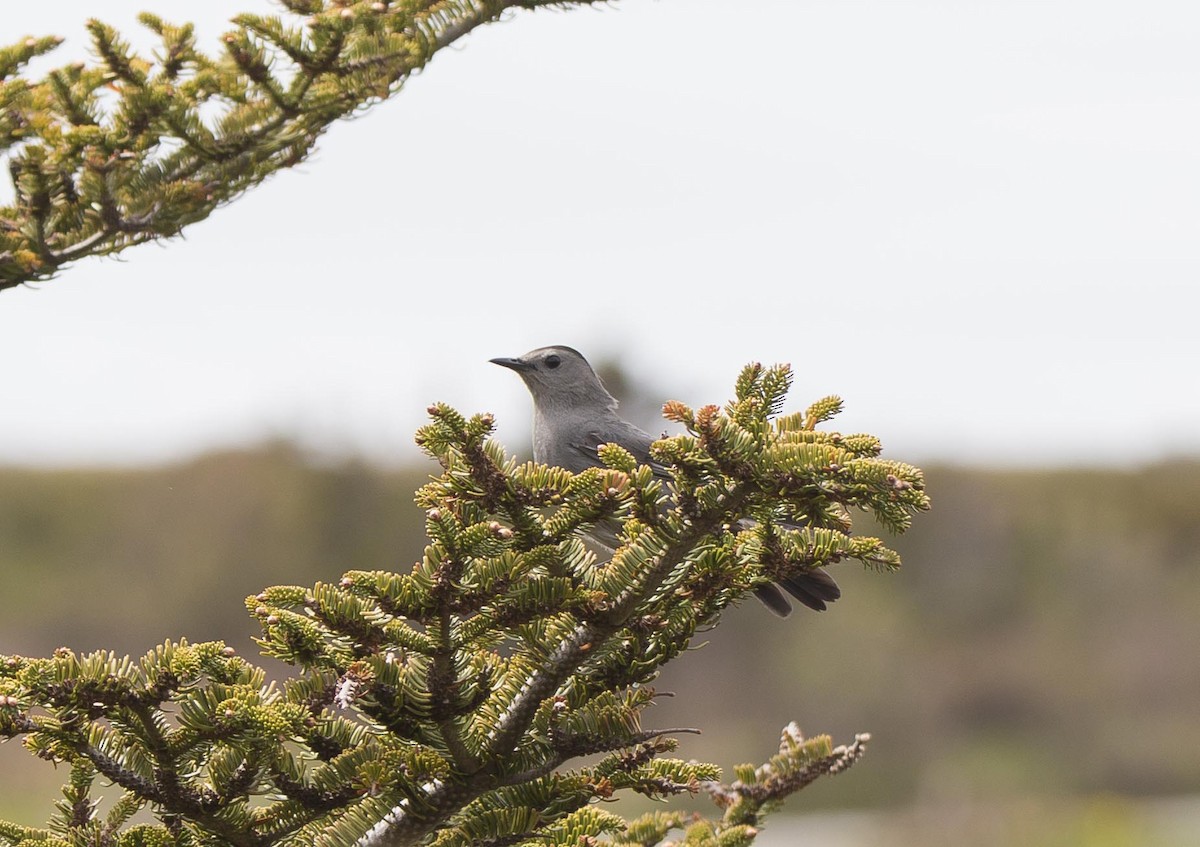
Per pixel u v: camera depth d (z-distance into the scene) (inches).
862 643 1830.7
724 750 1589.6
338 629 242.5
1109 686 1817.2
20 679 228.7
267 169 334.0
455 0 352.8
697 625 278.2
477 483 247.9
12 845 255.9
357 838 255.0
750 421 248.4
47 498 1806.1
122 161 310.0
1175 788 1621.6
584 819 270.2
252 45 313.4
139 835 251.6
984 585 1994.3
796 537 264.2
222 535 1769.2
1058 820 1342.3
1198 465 2199.8
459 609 236.4
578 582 259.6
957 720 1758.1
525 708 262.2
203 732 240.4
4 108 300.0
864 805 1562.5
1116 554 2069.4
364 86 326.0
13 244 306.8
